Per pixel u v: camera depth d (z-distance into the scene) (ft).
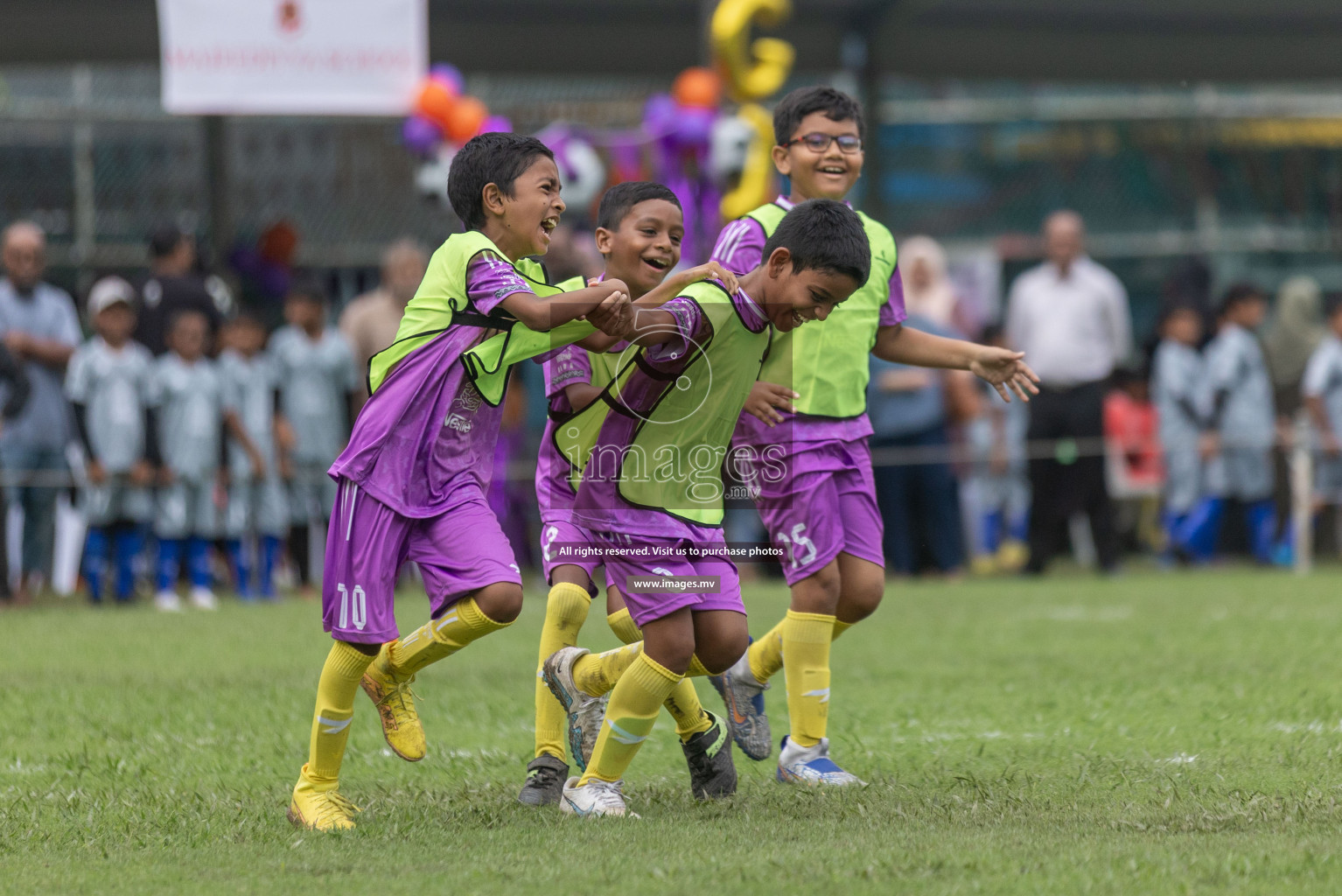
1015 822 42.93
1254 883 34.86
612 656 47.29
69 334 123.85
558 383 46.78
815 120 53.72
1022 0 154.92
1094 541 138.82
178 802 46.98
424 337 44.19
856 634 92.94
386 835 42.32
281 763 54.49
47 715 64.49
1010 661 80.28
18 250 121.08
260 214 155.53
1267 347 157.69
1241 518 157.07
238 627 99.66
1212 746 55.21
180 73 131.75
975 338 157.89
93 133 149.38
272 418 127.03
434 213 158.30
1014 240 173.88
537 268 46.42
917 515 136.77
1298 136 174.60
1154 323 169.27
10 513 120.16
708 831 42.16
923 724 61.31
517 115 160.56
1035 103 176.14
